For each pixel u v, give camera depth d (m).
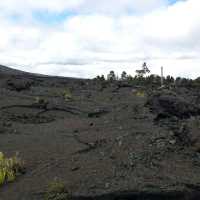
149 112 19.75
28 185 10.56
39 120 23.45
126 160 11.33
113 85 46.28
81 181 10.12
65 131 18.47
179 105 16.81
